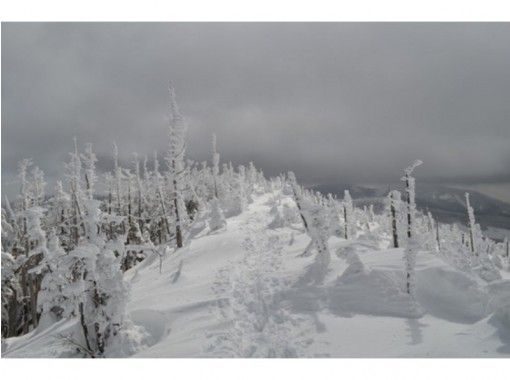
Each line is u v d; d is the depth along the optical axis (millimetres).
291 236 30609
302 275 18375
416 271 15656
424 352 10773
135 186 61562
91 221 14984
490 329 11719
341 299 15148
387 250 19219
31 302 29188
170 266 30109
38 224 24078
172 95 36125
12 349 18781
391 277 15547
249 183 73688
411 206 15156
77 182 40781
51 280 15047
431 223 46500
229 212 50469
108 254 14906
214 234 37438
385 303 14461
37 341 18609
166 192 54250
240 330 13375
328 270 18234
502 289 13953
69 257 14344
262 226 37062
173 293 20312
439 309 14164
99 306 14562
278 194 60844
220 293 18234
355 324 13305
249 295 17172
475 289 14523
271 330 13391
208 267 26016
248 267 22828
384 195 29406
